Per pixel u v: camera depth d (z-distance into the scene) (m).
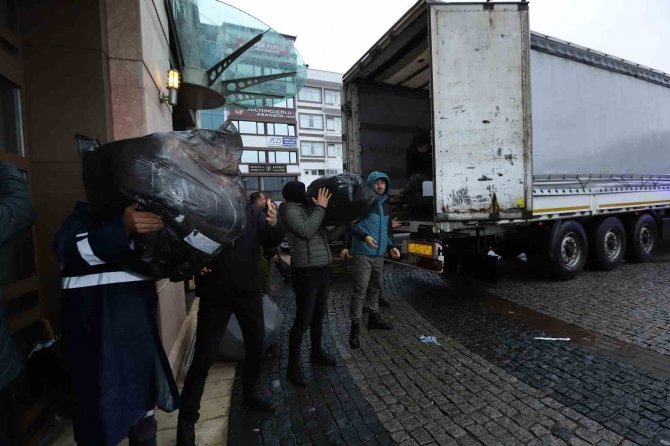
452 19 4.35
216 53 5.37
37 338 2.27
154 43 3.18
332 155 37.94
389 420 2.42
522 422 2.35
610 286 5.40
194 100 5.39
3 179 1.42
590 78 5.84
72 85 2.43
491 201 4.50
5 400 1.63
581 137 5.70
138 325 1.63
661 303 4.54
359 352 3.49
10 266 2.10
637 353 3.25
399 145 7.24
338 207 2.91
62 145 2.42
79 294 1.56
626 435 2.18
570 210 5.57
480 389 2.76
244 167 34.00
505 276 6.37
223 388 2.88
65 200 2.42
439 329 4.00
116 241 1.45
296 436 2.29
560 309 4.49
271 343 3.53
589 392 2.66
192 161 1.53
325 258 2.97
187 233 1.44
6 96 2.20
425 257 4.89
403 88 7.28
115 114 2.60
